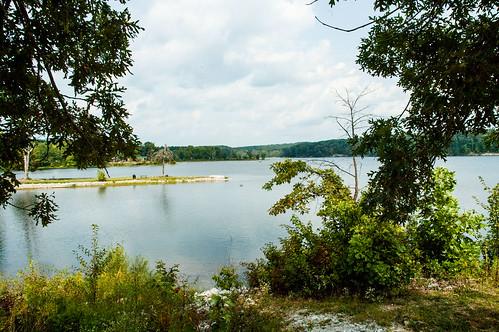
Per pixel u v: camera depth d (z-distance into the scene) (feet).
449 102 12.14
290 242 30.22
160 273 24.54
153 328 17.80
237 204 121.90
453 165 318.65
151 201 131.44
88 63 14.66
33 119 14.76
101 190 173.17
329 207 29.30
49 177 259.80
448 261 27.14
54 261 54.08
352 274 26.66
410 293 24.79
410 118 14.48
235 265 49.34
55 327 19.47
